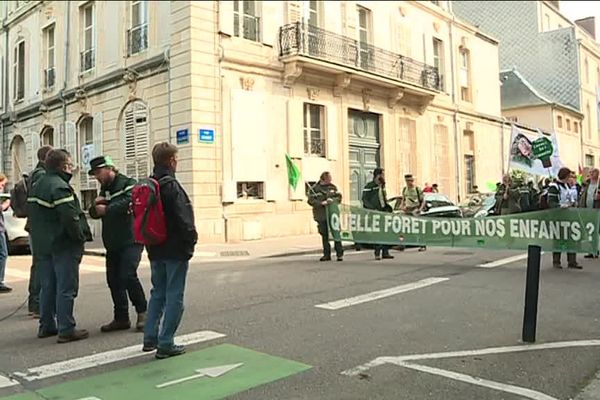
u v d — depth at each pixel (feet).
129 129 59.06
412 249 44.19
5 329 20.34
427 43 83.61
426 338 17.84
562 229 31.17
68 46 70.03
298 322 20.08
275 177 57.57
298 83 60.34
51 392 13.69
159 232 15.83
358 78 65.82
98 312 22.62
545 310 21.50
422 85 77.87
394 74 74.33
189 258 16.33
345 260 38.29
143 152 57.00
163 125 54.34
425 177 80.53
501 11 92.02
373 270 32.58
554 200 32.22
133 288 19.42
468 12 98.48
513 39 86.38
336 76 63.82
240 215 54.19
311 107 62.95
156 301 16.80
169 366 15.42
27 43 79.36
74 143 68.23
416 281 28.32
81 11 68.28
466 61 93.71
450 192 86.22
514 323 19.58
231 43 54.24
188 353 16.57
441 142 85.56
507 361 15.49
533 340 17.35
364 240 37.88
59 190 17.88
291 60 57.82
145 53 56.54
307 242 52.19
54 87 72.84
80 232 18.17
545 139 36.06
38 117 76.23
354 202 67.56
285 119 58.85
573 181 32.53
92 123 65.77
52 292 19.01
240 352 16.58
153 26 55.72
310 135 62.59
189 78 51.11
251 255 43.14
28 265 39.32
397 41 76.79
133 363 15.78
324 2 64.59
